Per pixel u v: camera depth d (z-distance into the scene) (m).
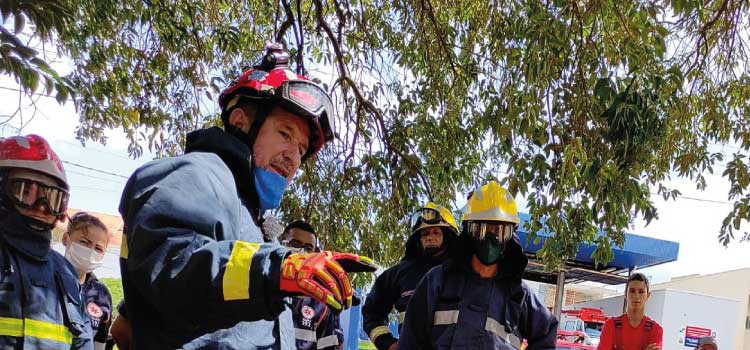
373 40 7.45
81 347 3.14
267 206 1.69
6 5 2.90
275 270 1.22
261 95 1.67
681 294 18.69
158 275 1.26
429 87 7.07
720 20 5.79
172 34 6.71
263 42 8.23
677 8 4.30
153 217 1.31
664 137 4.59
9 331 2.70
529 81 4.57
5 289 2.74
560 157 5.00
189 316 1.31
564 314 21.83
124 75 7.33
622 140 4.25
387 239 7.20
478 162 6.92
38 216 2.88
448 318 3.55
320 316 4.83
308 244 4.86
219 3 7.86
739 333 35.84
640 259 18.95
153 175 1.41
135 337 1.49
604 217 4.71
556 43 4.48
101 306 4.26
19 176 2.82
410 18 7.19
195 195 1.37
